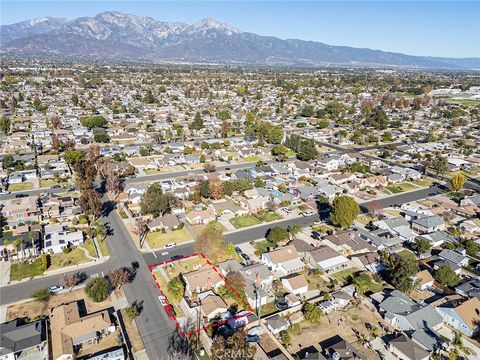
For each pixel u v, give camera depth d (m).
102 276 73.12
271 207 105.62
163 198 98.94
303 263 78.56
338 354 53.62
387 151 168.75
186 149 158.38
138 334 58.28
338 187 127.19
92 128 195.25
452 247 87.31
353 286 70.81
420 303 65.38
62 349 52.81
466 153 169.38
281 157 156.25
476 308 63.22
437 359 54.12
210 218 99.25
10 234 87.62
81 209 101.44
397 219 98.69
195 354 54.53
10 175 125.25
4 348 52.69
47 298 65.94
